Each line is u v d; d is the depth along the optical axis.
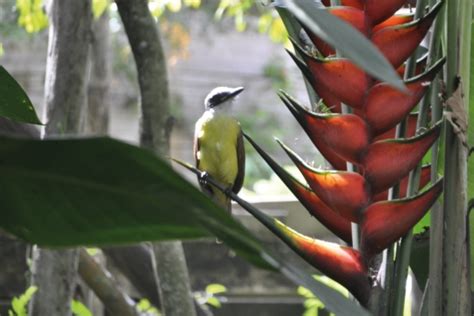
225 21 29.69
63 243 3.20
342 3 4.66
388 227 4.41
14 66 27.98
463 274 4.39
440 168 4.88
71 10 8.05
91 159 2.76
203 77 30.52
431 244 4.51
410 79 4.39
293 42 4.56
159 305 9.36
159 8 12.31
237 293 10.86
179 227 3.04
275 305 10.82
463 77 4.42
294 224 10.66
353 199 4.44
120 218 3.04
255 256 2.96
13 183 2.95
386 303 4.50
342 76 4.43
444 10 4.61
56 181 2.91
